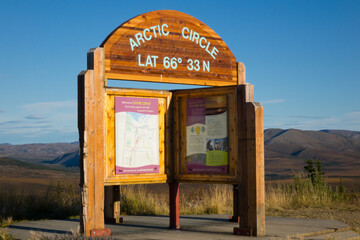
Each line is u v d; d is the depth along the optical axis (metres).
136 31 9.79
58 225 10.55
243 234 8.98
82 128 8.82
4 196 13.22
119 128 9.55
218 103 9.87
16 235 8.99
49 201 13.40
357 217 12.41
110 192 11.22
